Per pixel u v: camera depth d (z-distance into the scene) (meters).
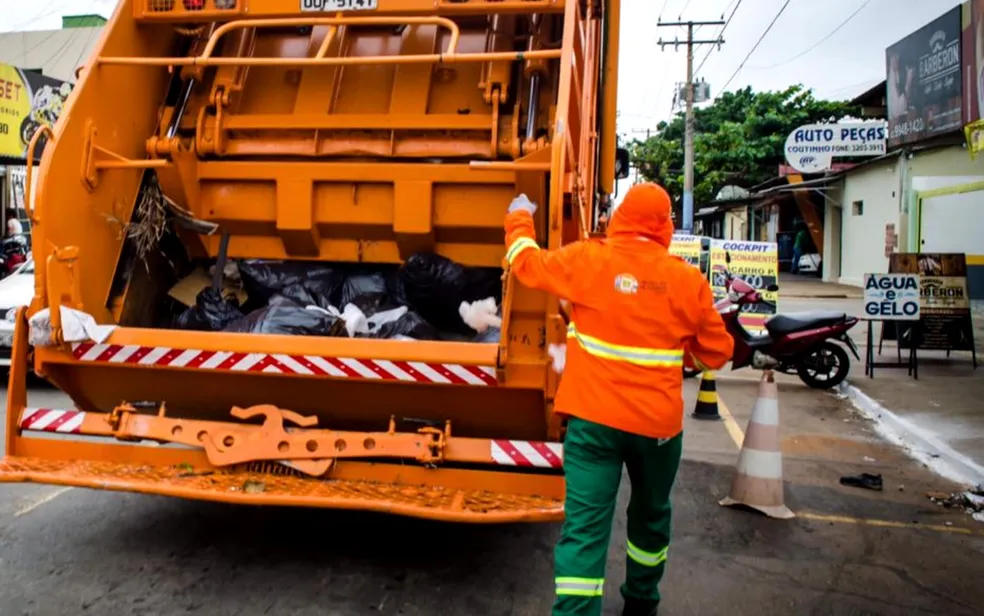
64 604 3.48
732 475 5.74
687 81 31.88
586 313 3.03
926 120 14.90
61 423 3.70
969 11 13.05
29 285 8.63
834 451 6.41
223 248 4.70
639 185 3.18
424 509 3.21
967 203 15.16
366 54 4.79
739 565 4.16
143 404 4.00
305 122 4.56
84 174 3.97
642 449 3.00
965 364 9.88
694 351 3.21
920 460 6.16
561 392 3.10
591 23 4.91
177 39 4.87
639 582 3.36
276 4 4.34
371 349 3.48
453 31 3.96
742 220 36.53
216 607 3.49
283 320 3.76
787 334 8.64
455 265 4.27
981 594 3.86
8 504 4.75
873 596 3.82
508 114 4.46
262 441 3.57
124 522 4.50
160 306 4.61
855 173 22.48
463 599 3.64
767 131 32.22
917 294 9.12
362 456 3.51
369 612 3.49
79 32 25.77
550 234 3.37
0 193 19.58
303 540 4.29
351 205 4.52
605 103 6.05
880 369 9.55
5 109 16.80
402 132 4.51
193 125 4.65
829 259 25.14
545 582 3.85
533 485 3.45
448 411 3.68
